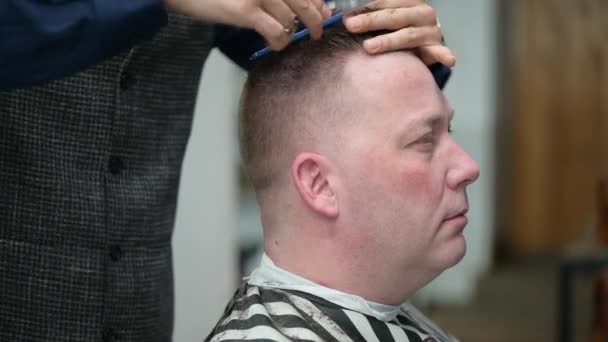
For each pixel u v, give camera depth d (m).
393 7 1.16
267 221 1.17
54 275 1.24
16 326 1.25
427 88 1.10
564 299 2.62
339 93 1.08
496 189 5.72
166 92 1.33
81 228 1.25
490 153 5.31
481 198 5.25
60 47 0.96
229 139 2.23
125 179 1.29
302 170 1.10
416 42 1.12
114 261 1.29
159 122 1.33
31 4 0.94
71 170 1.25
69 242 1.25
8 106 1.20
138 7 0.96
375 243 1.09
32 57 0.96
